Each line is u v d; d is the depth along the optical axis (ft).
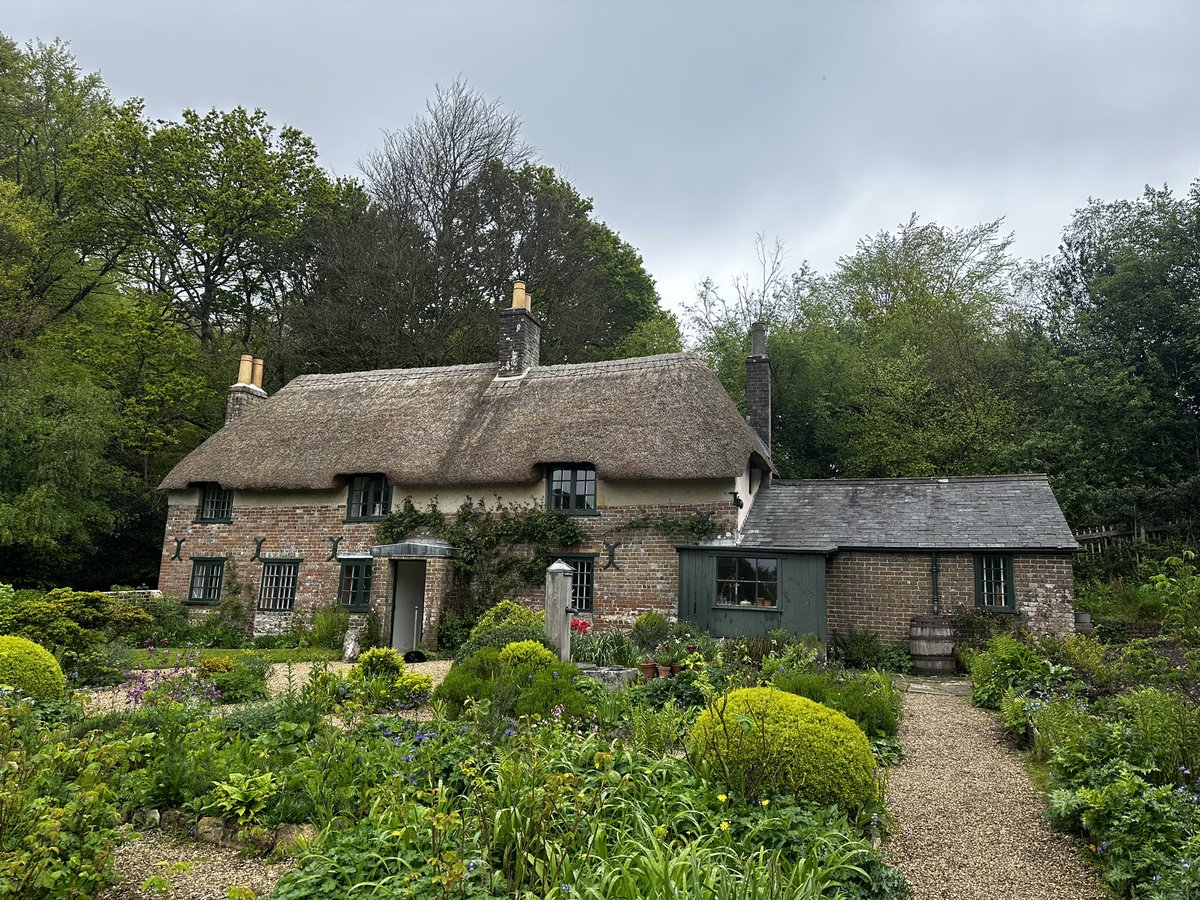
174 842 17.81
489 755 20.33
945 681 45.34
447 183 94.48
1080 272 89.61
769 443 71.05
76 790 15.78
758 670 39.09
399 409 66.85
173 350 87.15
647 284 125.59
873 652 50.31
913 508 56.90
